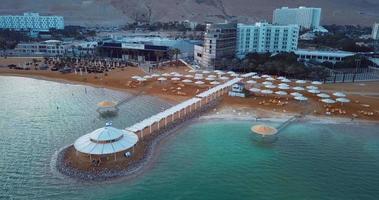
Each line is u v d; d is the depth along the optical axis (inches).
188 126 3250.5
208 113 3659.0
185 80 5152.6
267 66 5944.9
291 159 2576.3
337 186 2197.3
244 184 2197.3
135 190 2069.4
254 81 5255.9
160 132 3016.7
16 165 2351.1
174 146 2758.4
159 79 5147.6
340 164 2508.6
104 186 2094.0
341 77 5856.3
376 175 2357.3
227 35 7032.5
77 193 2011.6
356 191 2144.4
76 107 3870.6
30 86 4933.6
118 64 6628.9
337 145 2864.2
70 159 2395.4
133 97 4382.4
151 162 2442.2
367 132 3181.6
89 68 6097.4
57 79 5398.6
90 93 4562.0
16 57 7470.5
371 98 4357.8
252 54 6742.1
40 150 2615.7
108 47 7819.9
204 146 2778.1
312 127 3284.9
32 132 3016.7
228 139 2945.4
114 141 2455.7
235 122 3388.3
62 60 6791.3
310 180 2266.2
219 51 6825.8
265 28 7504.9
